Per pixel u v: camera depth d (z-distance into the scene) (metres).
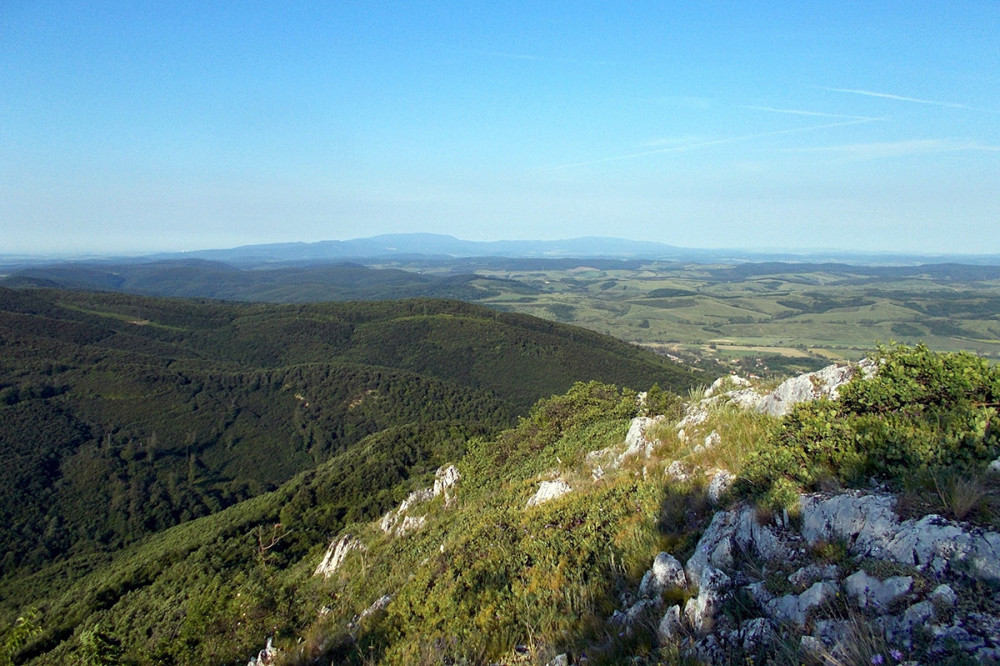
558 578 7.78
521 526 10.89
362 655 8.88
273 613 14.05
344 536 25.88
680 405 15.72
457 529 16.39
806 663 3.87
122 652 12.99
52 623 29.59
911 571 4.22
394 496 41.31
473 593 8.73
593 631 6.04
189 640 13.07
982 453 5.21
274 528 38.56
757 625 4.48
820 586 4.51
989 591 3.77
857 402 7.32
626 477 10.99
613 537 8.35
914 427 6.27
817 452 6.47
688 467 9.53
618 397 29.70
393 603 10.84
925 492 4.96
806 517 5.59
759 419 10.52
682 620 5.11
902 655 3.54
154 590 29.47
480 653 6.80
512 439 28.31
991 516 4.27
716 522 6.56
